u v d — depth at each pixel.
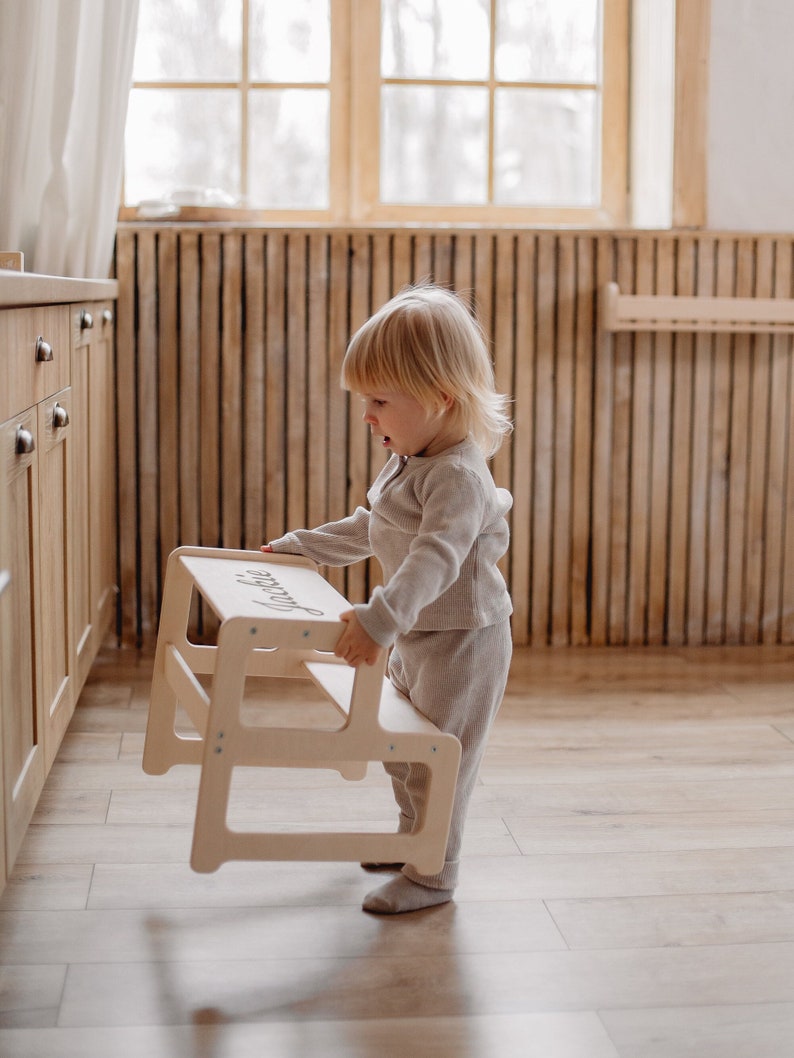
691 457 2.99
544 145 3.06
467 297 2.88
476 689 1.59
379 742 1.46
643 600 3.04
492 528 1.62
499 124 3.04
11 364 1.43
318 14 2.96
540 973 1.45
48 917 1.54
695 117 2.90
